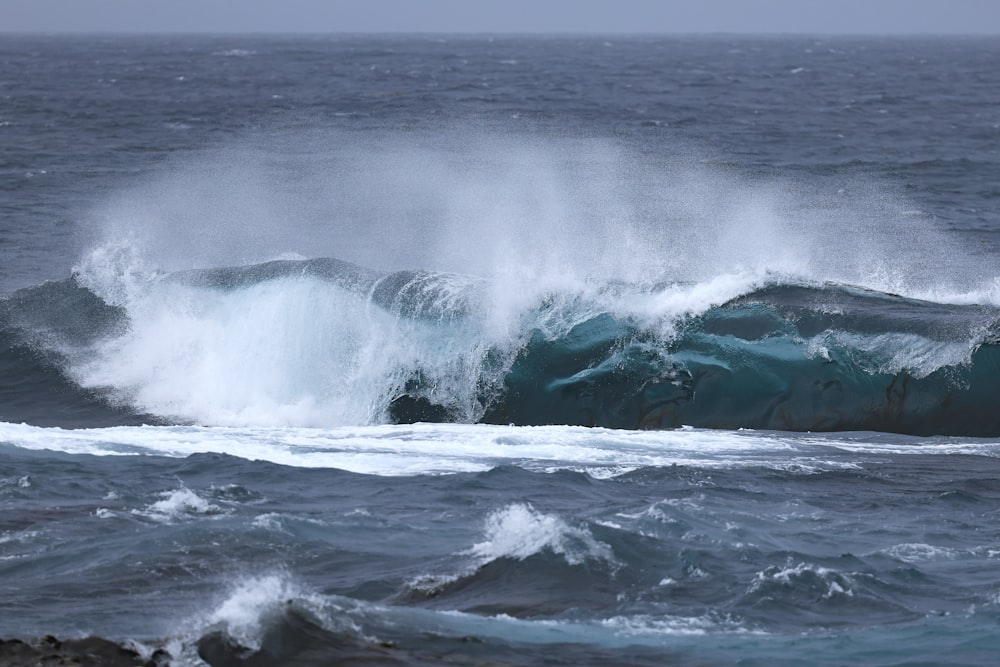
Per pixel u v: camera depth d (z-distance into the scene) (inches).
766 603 1389.0
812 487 2028.8
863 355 2573.8
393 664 1139.9
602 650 1224.8
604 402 2620.6
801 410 2559.1
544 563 1501.0
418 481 2004.2
